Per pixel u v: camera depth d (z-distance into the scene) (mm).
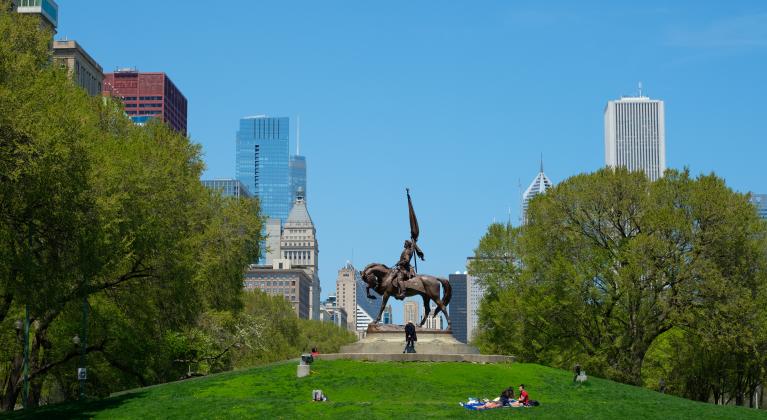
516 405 53469
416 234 71750
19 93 50656
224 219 87750
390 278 70500
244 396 55906
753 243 81375
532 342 87625
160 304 72250
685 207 83625
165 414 50156
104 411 52031
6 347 62844
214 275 84250
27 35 57938
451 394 57250
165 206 67062
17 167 49188
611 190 85688
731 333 77812
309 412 49625
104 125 72188
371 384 58375
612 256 85062
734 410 58000
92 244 53656
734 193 83500
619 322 85188
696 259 80438
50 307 53406
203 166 84500
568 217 87500
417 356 65875
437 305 70688
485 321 97812
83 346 62312
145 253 63062
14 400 61844
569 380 64125
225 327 88688
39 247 53875
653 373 96562
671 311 80562
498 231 98938
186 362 83438
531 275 88562
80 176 53156
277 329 163750
